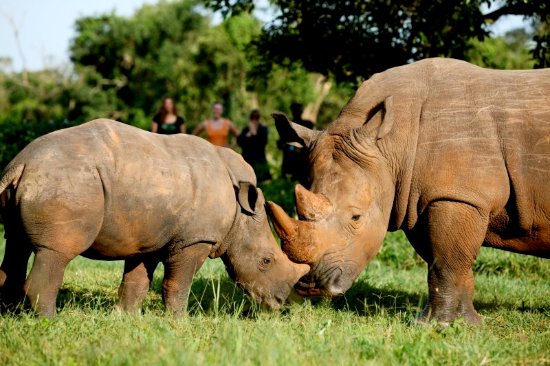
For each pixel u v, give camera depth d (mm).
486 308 14828
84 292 14578
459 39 27969
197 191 12164
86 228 10977
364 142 12375
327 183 12328
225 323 10320
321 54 30422
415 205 12398
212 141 31656
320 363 8617
